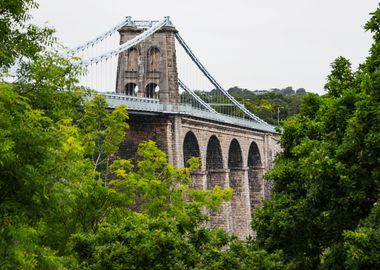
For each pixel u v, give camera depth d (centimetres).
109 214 3447
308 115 3512
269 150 11775
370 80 2561
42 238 2995
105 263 2395
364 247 2316
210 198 4078
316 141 2945
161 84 7862
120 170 3728
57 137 1856
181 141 7412
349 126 2562
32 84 2069
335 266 2781
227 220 8631
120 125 3816
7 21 1980
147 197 3881
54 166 1825
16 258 1633
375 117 2489
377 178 2538
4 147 1530
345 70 3419
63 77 2241
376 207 2431
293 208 2953
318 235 2983
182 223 2689
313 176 2677
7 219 1636
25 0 1994
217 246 2523
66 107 2277
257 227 3180
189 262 2425
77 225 3294
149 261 2403
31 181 1683
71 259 2373
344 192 2678
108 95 6362
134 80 8125
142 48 8012
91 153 3678
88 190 3234
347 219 2719
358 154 2555
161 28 7950
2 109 1638
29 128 1711
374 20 2736
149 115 7162
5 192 1698
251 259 2506
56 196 1786
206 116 8400
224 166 9325
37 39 2095
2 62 1955
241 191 10412
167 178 4066
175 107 7338
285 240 3019
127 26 8112
